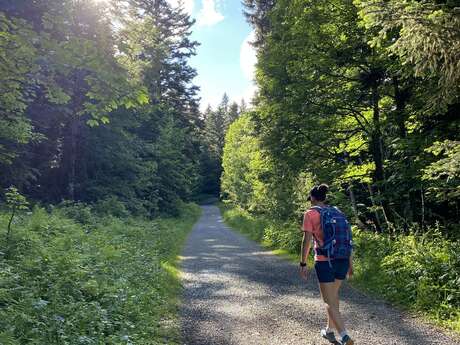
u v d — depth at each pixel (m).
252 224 27.45
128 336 5.22
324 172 15.04
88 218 16.08
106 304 6.39
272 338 5.70
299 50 14.05
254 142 19.03
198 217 51.62
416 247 8.55
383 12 6.87
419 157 10.23
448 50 6.75
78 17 6.62
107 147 22.38
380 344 5.29
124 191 24.12
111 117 21.62
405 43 6.99
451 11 6.56
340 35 13.40
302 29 13.84
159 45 27.25
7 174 14.67
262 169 22.53
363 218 16.48
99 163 22.55
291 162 15.53
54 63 6.71
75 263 7.52
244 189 42.00
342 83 13.88
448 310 6.36
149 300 7.32
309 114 14.40
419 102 10.57
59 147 20.44
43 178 20.03
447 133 9.62
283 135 15.27
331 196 15.41
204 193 98.25
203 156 95.69
